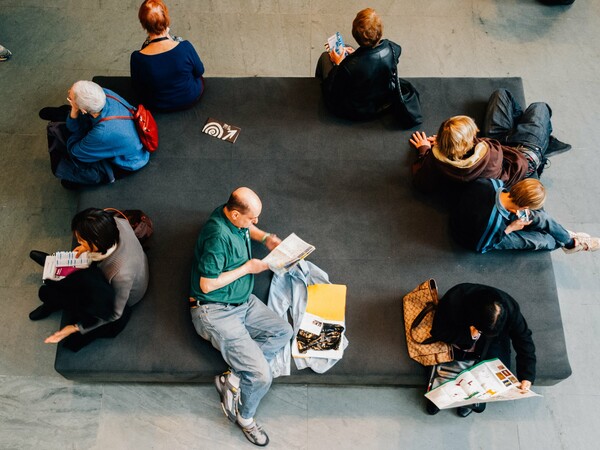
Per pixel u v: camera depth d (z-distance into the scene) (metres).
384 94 3.91
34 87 4.64
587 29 4.96
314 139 4.08
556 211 4.21
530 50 4.88
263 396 3.56
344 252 3.71
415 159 4.01
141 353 3.38
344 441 3.48
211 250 3.02
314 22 4.98
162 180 3.92
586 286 3.94
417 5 5.02
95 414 3.54
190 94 4.02
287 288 3.57
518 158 3.67
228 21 4.98
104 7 4.98
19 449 3.46
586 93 4.69
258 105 4.20
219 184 3.92
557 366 3.37
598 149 4.44
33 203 4.15
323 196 3.88
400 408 3.55
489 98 4.22
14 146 4.37
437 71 4.79
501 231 3.43
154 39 3.70
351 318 3.51
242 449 3.46
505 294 3.14
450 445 3.48
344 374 3.36
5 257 3.98
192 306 3.31
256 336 3.41
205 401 3.57
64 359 3.35
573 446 3.49
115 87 4.26
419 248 3.72
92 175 3.78
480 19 4.98
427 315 3.36
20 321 3.78
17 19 4.93
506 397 3.08
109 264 3.03
